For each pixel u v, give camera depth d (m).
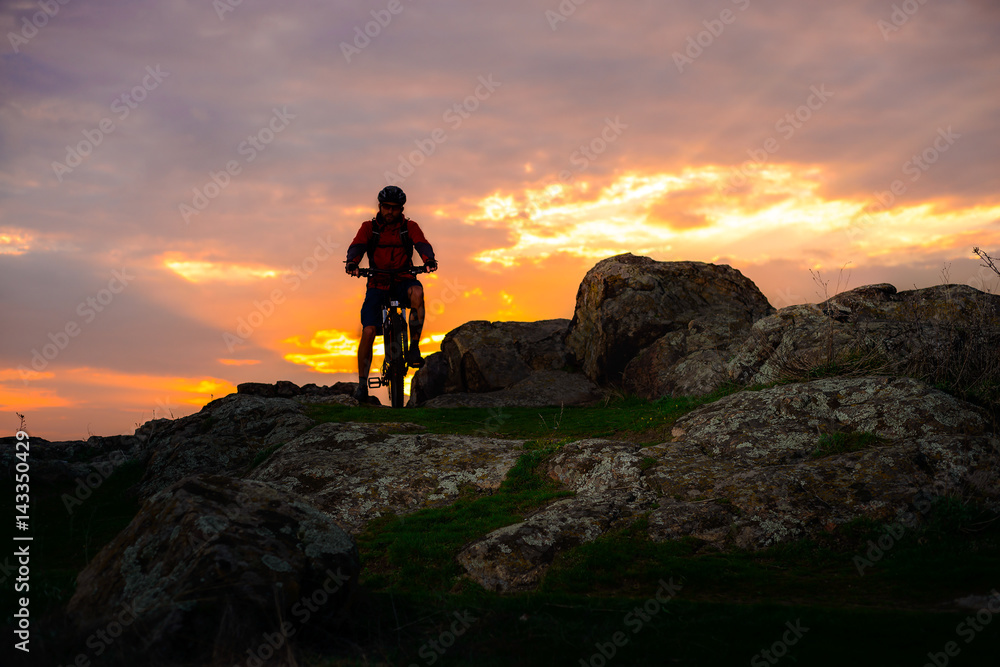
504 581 5.75
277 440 10.46
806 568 5.69
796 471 6.87
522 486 7.97
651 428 9.71
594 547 6.09
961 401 7.62
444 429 10.81
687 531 6.34
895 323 10.12
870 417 7.66
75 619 4.19
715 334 13.95
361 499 7.88
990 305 11.12
